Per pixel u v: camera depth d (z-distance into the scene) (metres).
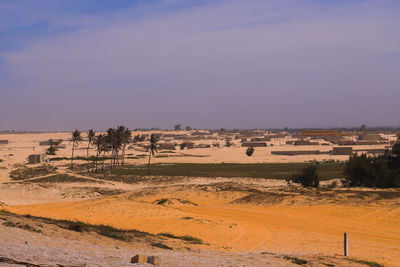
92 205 50.56
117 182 106.25
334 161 169.75
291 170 129.75
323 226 36.09
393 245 27.81
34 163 161.38
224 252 20.78
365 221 37.75
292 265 17.17
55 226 20.28
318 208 45.53
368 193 49.00
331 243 28.31
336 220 39.00
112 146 163.00
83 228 20.62
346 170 70.25
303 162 168.88
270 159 187.12
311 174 77.75
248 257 18.28
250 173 121.62
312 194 53.41
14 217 21.80
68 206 53.69
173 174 122.38
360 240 29.62
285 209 47.50
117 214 42.50
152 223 36.28
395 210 40.34
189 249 20.84
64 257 11.33
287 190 63.12
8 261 9.58
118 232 23.02
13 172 123.50
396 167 69.81
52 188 85.50
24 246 12.66
